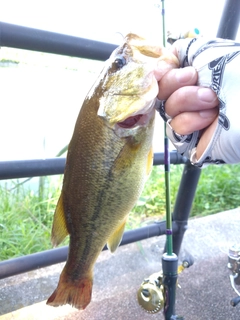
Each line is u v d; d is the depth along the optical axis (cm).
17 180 71
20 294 45
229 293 47
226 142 23
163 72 25
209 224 66
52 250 40
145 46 26
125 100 26
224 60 23
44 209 67
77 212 29
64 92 105
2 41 30
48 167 36
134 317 42
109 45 35
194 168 46
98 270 50
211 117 24
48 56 99
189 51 25
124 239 44
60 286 30
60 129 92
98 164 28
